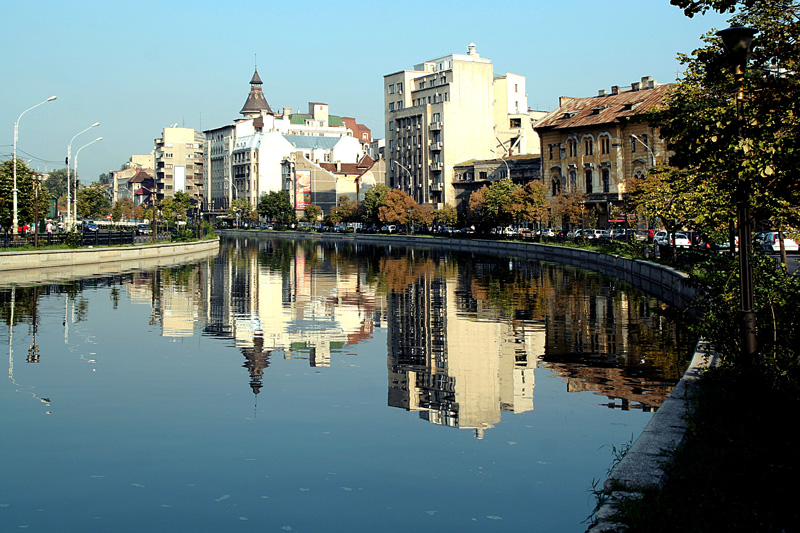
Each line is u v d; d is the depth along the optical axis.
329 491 10.22
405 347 21.09
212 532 8.93
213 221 193.12
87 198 141.50
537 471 10.95
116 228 101.06
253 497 10.01
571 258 66.19
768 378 10.97
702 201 26.06
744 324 11.30
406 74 141.00
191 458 11.51
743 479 8.13
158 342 21.88
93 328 24.41
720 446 9.13
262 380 16.83
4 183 61.62
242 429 12.98
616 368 18.05
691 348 20.61
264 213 166.88
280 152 188.25
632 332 23.53
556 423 13.35
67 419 13.55
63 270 49.44
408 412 14.12
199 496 10.05
